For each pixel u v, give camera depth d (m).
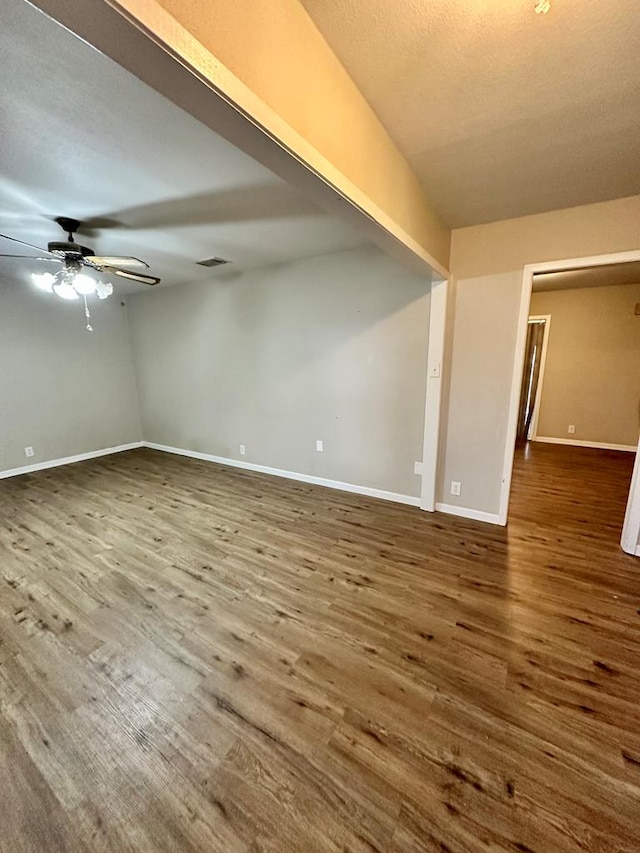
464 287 2.87
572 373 5.63
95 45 0.71
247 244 3.07
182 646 1.83
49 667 1.71
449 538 2.83
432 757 1.30
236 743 1.36
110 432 5.52
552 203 2.37
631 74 1.29
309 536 2.89
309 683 1.61
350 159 1.38
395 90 1.39
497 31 1.13
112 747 1.36
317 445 3.96
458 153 1.81
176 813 1.15
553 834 1.09
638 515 2.52
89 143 1.60
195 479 4.29
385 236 1.81
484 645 1.80
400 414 3.34
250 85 0.91
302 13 1.07
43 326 4.68
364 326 3.39
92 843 1.09
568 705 1.49
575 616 1.99
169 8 0.72
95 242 2.98
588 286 5.25
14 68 1.17
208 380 4.81
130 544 2.81
